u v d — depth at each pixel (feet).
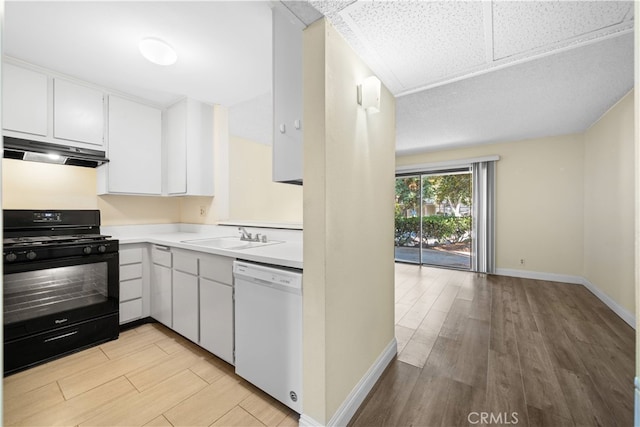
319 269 4.11
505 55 5.43
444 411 4.79
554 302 10.18
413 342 7.18
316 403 4.17
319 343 4.12
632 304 8.36
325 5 4.12
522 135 13.10
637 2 1.84
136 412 4.70
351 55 4.86
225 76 7.39
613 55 6.41
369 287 5.45
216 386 5.35
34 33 5.60
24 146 6.51
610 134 9.78
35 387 5.29
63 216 7.72
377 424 4.52
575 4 4.17
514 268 14.10
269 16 5.18
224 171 9.51
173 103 9.13
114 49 6.18
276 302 4.67
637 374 1.85
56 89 7.11
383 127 6.14
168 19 5.24
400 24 4.55
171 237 8.50
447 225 16.81
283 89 4.86
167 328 7.85
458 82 7.80
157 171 9.22
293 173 4.73
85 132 7.61
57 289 6.33
